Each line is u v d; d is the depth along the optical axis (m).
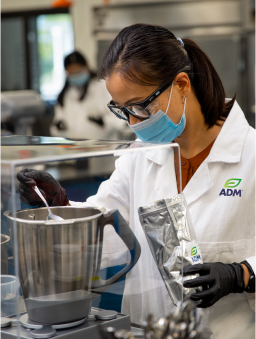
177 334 0.67
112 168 1.04
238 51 4.84
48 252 0.80
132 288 0.94
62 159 0.89
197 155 1.35
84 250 0.83
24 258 0.80
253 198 1.27
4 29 6.61
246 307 1.13
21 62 6.65
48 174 0.88
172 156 1.11
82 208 0.90
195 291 1.08
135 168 1.11
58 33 6.42
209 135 1.34
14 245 0.80
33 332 0.81
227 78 4.93
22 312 0.84
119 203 1.04
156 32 1.17
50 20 6.40
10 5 6.50
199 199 1.30
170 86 1.20
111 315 0.88
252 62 4.84
